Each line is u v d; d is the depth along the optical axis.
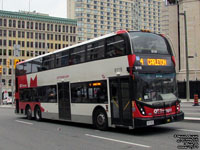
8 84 91.12
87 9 137.38
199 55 45.47
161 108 10.85
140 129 12.65
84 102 13.57
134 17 151.38
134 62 10.66
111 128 13.38
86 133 12.17
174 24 52.59
